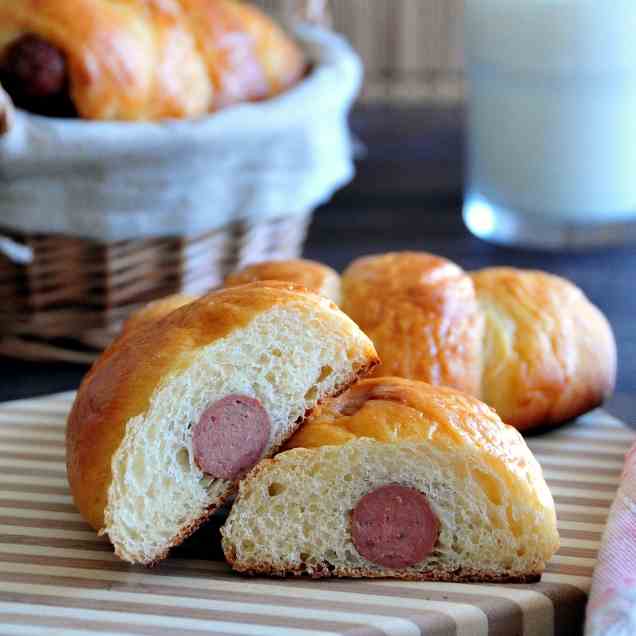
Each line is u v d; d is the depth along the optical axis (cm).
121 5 64
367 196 83
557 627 44
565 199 74
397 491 45
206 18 67
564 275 72
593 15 71
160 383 45
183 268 64
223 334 45
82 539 47
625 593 43
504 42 72
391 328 53
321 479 45
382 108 102
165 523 46
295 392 46
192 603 44
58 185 60
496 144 74
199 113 66
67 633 43
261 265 55
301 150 66
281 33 72
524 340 54
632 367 62
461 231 78
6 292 63
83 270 62
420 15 102
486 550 45
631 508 46
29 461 52
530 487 45
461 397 46
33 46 62
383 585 45
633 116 73
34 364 64
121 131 60
